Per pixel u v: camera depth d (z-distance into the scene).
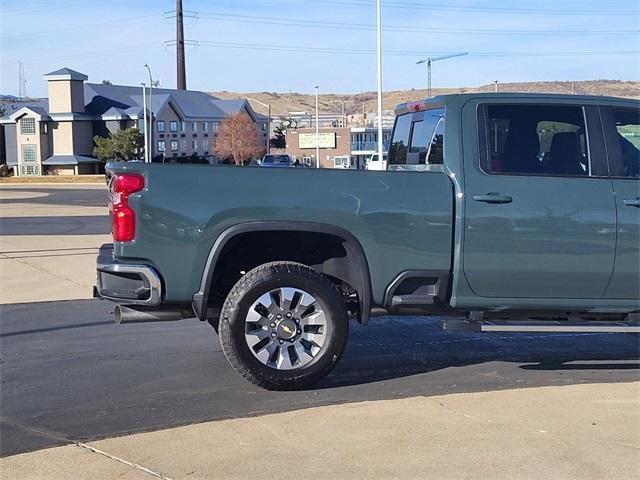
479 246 6.10
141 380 6.38
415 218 6.01
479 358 7.19
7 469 4.52
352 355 7.26
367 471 4.47
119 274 5.79
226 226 5.79
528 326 6.15
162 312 5.95
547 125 6.37
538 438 4.98
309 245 6.36
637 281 6.36
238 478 4.39
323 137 84.56
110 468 4.52
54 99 74.69
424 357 7.21
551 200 6.18
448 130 6.25
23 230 20.59
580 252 6.22
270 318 5.90
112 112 75.44
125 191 5.70
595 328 6.18
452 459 4.64
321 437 5.00
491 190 6.12
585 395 5.93
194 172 5.78
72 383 6.30
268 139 96.00
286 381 5.91
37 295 10.58
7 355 7.26
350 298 6.39
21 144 75.06
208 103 89.06
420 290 6.19
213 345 7.65
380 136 29.55
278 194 5.85
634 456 4.69
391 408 5.59
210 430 5.14
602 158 6.38
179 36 89.69
